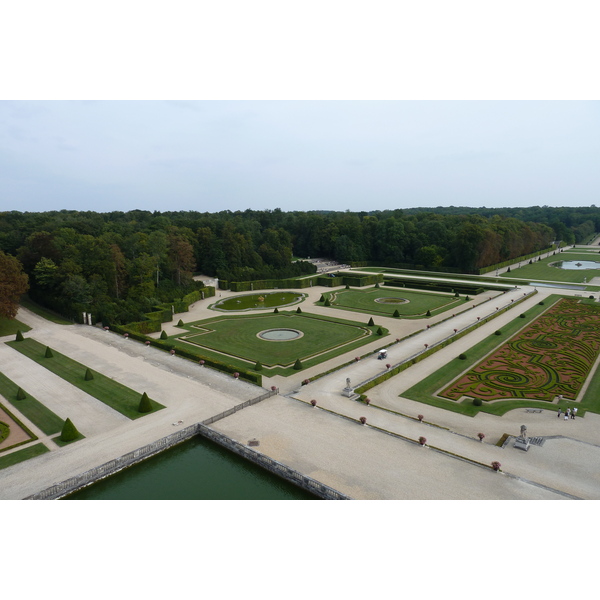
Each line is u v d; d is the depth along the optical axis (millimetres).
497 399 45250
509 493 29531
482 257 146750
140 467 34656
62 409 42469
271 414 41344
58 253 88875
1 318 75500
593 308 86500
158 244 98750
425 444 35812
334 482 30844
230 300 104875
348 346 64375
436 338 66562
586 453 35062
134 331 69938
